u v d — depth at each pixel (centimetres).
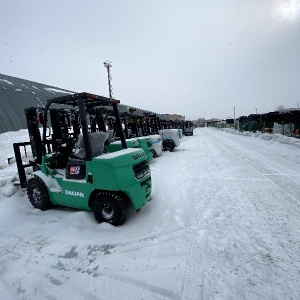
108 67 2414
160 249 301
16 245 324
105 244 317
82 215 394
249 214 396
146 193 413
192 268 260
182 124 3669
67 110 530
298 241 306
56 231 357
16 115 1485
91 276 255
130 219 395
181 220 384
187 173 730
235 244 304
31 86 2120
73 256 294
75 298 225
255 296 215
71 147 511
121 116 977
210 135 3025
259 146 1395
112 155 375
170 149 1332
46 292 235
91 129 620
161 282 239
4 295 234
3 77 1955
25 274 264
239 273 247
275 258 271
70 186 399
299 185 557
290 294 215
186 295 220
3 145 1154
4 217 430
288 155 998
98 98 402
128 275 253
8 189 524
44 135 437
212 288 227
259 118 2469
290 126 1734
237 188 547
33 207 471
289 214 391
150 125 1480
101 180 361
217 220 379
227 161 927
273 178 628
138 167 399
